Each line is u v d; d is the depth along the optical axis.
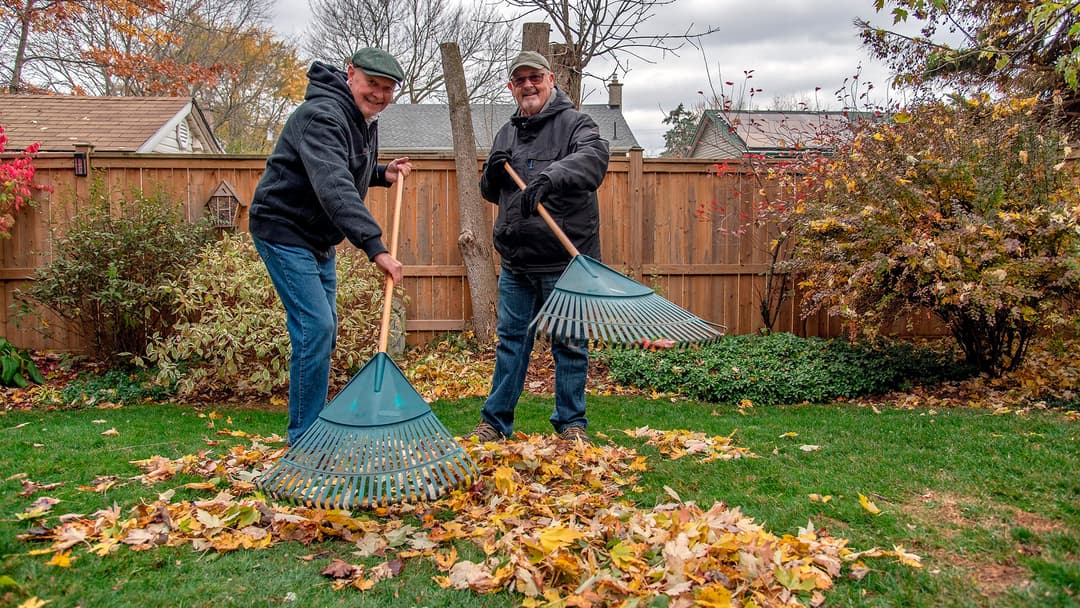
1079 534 2.66
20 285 7.10
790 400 5.68
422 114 21.62
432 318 7.64
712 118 12.98
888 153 5.90
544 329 3.26
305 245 3.33
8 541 2.52
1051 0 5.34
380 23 26.31
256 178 7.26
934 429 4.43
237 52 27.08
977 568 2.45
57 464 3.61
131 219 6.54
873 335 6.09
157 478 3.33
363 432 2.82
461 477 2.82
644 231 7.54
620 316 3.31
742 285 7.71
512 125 3.95
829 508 2.99
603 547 2.54
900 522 2.84
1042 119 6.95
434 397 5.80
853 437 4.29
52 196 7.11
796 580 2.24
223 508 2.82
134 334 6.61
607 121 21.58
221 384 6.20
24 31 18.02
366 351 6.21
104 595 2.19
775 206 7.34
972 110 6.05
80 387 6.01
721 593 2.12
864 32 8.19
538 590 2.24
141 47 22.77
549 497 3.07
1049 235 5.30
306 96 3.31
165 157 7.17
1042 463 3.58
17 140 10.97
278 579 2.34
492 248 7.73
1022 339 5.88
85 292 6.35
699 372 5.84
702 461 3.71
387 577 2.38
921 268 5.49
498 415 4.02
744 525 2.67
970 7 8.12
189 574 2.36
